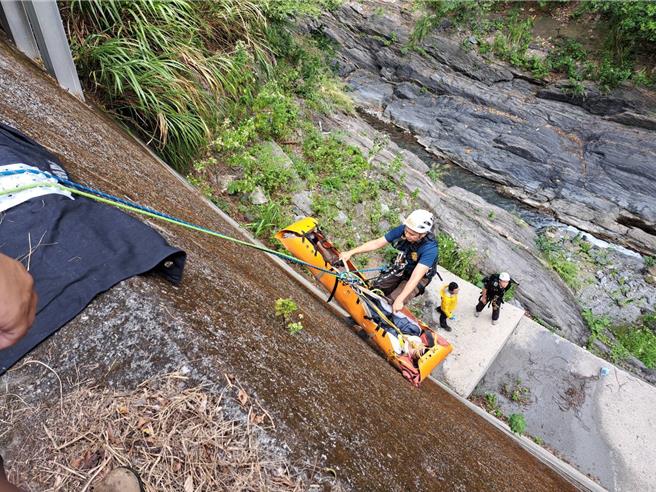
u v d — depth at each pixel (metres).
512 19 15.67
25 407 1.57
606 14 14.37
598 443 6.12
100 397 1.62
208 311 2.09
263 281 3.38
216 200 6.03
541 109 14.18
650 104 13.02
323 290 5.68
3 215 1.90
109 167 3.37
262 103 7.67
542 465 4.95
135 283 1.90
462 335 6.45
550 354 7.02
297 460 1.71
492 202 12.53
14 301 0.64
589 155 12.97
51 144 2.96
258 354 2.07
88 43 5.33
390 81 16.31
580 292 10.07
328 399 2.19
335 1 16.53
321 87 11.17
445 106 15.01
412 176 9.90
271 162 6.93
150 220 2.80
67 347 1.70
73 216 2.03
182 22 6.39
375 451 2.10
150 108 5.36
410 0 16.97
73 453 1.49
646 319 9.52
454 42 15.63
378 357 4.14
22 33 4.43
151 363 1.73
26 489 1.42
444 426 3.45
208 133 5.89
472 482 2.76
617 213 11.78
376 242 4.50
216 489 1.54
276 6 9.33
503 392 6.50
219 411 1.70
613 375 6.81
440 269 7.59
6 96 3.18
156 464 1.52
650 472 5.87
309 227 4.84
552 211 12.17
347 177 8.20
